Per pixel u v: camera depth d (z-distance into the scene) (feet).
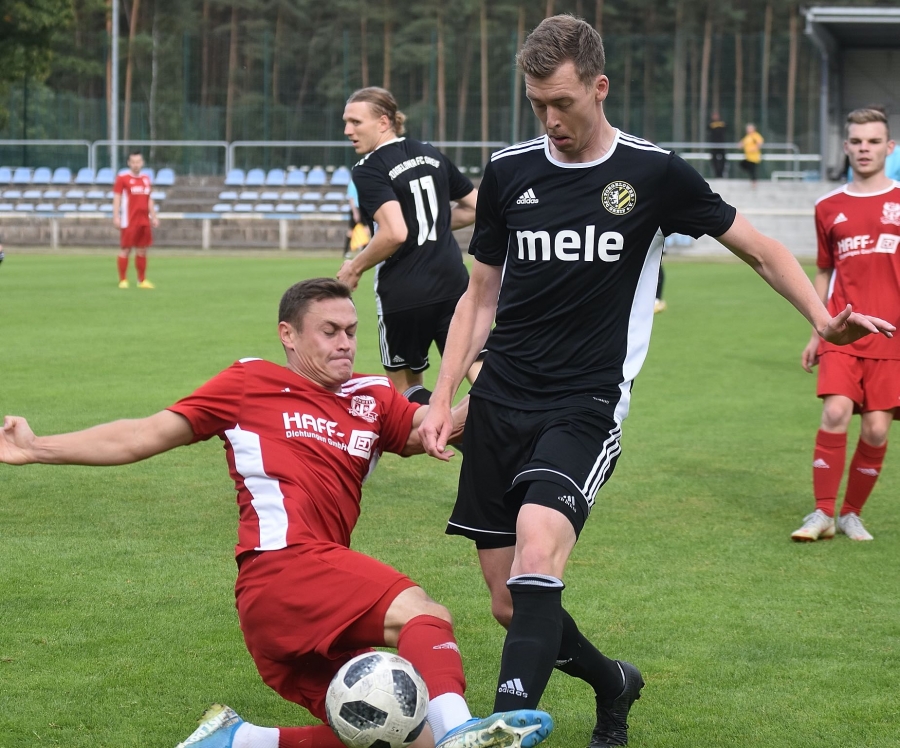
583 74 25.95
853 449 64.34
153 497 51.16
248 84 395.34
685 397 79.25
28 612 36.35
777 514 49.78
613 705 27.84
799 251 257.14
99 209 280.72
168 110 326.44
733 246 27.89
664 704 30.17
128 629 35.06
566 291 27.30
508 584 24.16
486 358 28.40
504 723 21.45
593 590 39.22
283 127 317.63
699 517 49.11
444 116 314.55
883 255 46.14
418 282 52.19
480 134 313.73
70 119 316.19
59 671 31.83
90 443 25.95
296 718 29.32
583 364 27.35
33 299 140.56
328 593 24.88
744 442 64.75
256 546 25.57
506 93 314.35
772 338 112.06
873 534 46.96
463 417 29.27
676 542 45.27
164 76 419.54
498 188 28.22
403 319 52.65
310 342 27.02
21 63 297.74
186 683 31.22
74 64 403.95
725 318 129.39
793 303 27.68
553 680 32.27
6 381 80.53
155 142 299.38
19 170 293.84
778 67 348.18
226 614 36.50
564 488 25.22
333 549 25.46
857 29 254.68
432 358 95.14
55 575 40.04
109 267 202.08
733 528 47.44
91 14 461.37
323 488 26.32
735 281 183.52
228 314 125.80
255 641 25.53
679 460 60.18
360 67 390.42
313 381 27.35
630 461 59.88
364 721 22.85
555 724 29.22
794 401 77.82
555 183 27.43
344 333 27.20
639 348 27.63
